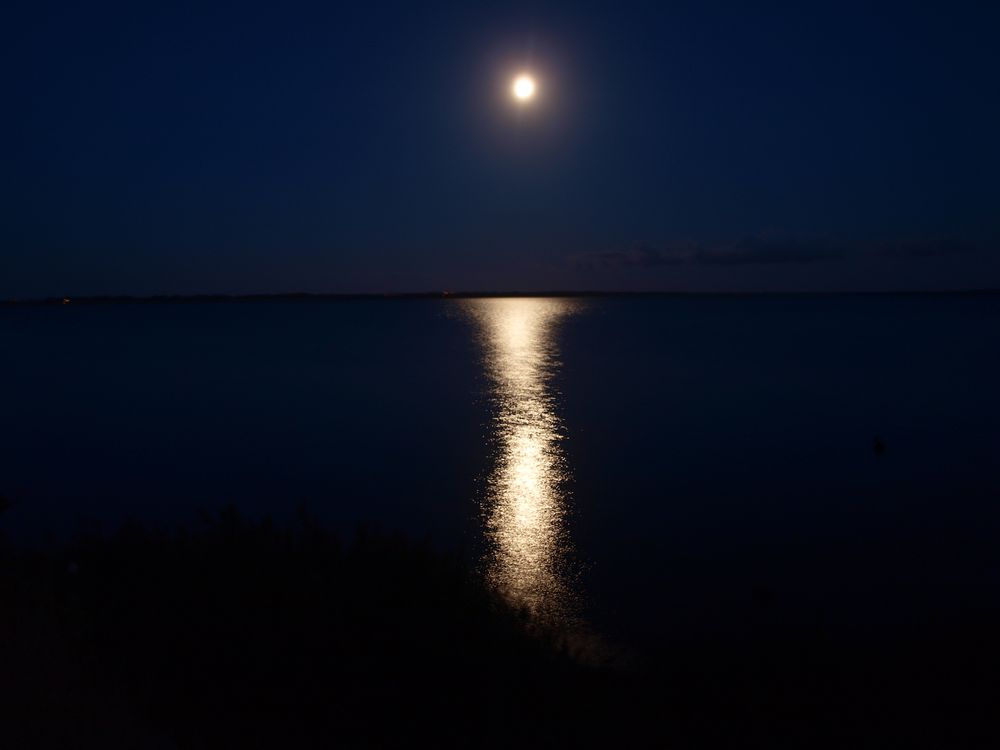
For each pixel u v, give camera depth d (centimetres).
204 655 659
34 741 505
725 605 1495
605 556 1856
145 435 3975
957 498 2508
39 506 2477
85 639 684
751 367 7612
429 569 1026
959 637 1266
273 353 10331
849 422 4231
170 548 970
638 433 3922
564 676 791
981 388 5700
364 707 622
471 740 605
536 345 11969
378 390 6041
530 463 3152
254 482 2838
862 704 880
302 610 758
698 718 808
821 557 1853
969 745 791
